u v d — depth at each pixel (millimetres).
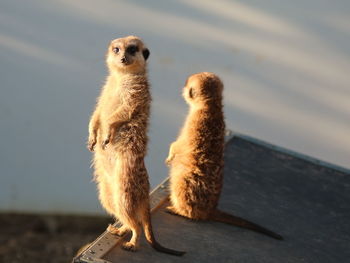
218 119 6375
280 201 7086
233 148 8148
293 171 7805
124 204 5711
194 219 6410
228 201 6941
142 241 5918
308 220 6781
